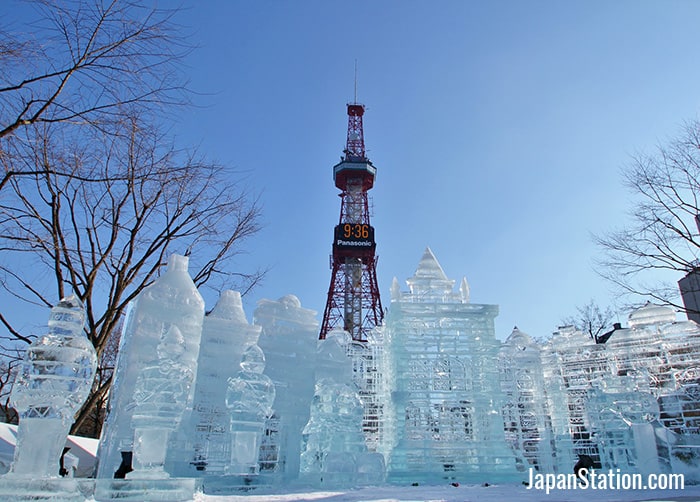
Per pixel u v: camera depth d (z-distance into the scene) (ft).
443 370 72.59
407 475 63.93
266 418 54.95
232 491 45.93
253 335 57.88
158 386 38.78
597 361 82.48
